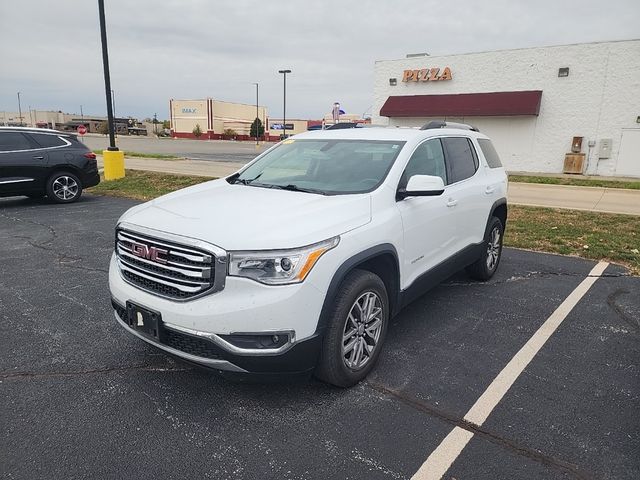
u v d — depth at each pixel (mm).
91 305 4793
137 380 3406
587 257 6832
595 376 3527
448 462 2607
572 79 21781
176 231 2984
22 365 3594
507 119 23500
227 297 2799
